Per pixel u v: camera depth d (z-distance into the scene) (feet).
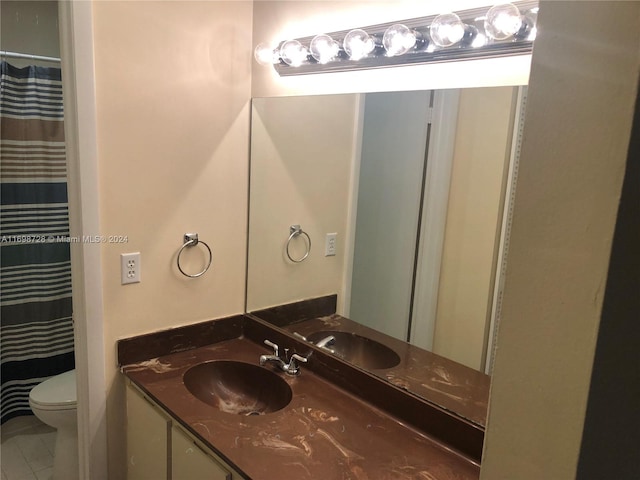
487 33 3.90
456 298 4.64
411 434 4.57
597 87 1.70
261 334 6.50
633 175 1.69
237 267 6.62
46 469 8.16
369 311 5.43
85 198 5.17
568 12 1.76
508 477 2.12
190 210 6.01
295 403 5.06
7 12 8.86
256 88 6.26
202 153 5.98
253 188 6.46
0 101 8.12
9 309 8.79
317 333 5.91
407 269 5.04
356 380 5.21
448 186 4.62
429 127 4.69
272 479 3.87
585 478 1.92
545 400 1.96
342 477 3.92
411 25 4.46
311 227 5.90
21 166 8.46
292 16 5.68
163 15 5.41
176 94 5.65
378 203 5.25
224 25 5.91
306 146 5.80
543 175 1.88
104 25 5.03
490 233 4.33
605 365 1.85
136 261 5.67
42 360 9.25
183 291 6.14
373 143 5.21
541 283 1.93
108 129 5.22
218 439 4.38
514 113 4.06
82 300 5.39
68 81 5.00
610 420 1.96
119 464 6.04
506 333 2.07
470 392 4.48
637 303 1.92
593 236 1.75
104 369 5.67
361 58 4.91
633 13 1.60
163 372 5.66
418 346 4.96
